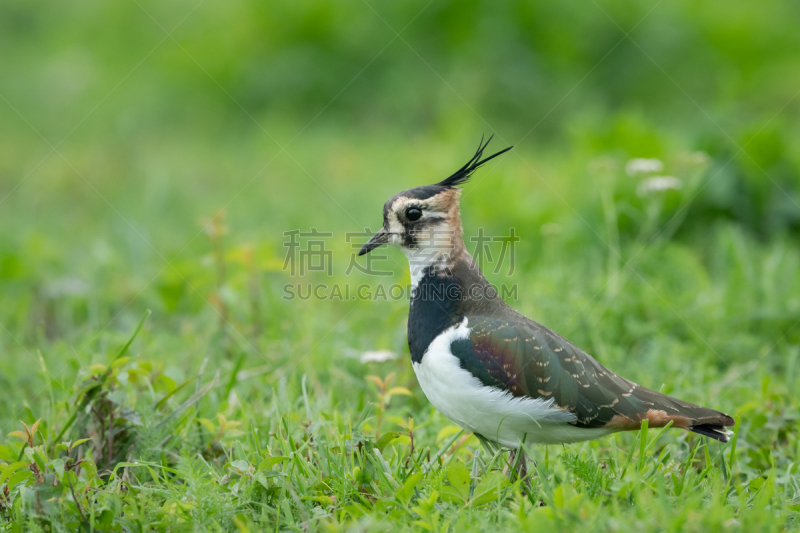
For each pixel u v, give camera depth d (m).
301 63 20.39
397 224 8.03
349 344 10.80
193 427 8.44
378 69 20.25
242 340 10.71
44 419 8.66
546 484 6.86
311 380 9.74
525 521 6.17
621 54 20.12
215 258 11.48
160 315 12.09
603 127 14.99
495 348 7.41
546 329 7.75
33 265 13.07
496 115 19.20
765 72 20.02
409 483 6.66
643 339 10.76
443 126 18.38
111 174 17.94
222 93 20.67
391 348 10.44
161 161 18.28
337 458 7.41
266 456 7.44
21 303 11.89
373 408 9.10
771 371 10.34
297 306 11.90
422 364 7.78
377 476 7.12
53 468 6.94
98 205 16.56
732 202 13.58
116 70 21.73
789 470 7.65
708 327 10.84
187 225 15.17
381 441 7.51
